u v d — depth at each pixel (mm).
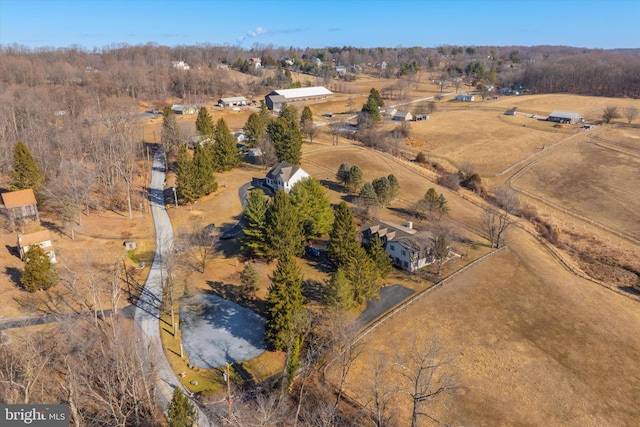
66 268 60562
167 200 91250
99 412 38719
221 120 106438
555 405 44969
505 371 49188
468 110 192250
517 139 149500
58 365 43562
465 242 78938
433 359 46375
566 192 111500
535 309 60688
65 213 72125
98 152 95625
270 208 67062
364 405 43688
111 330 50406
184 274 64938
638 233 91250
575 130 155625
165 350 50062
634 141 142125
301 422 40625
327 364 48406
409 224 78625
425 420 42375
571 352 52719
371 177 106938
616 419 43594
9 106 113125
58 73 189375
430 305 60344
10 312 53812
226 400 43062
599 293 66562
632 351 53469
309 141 137875
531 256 75625
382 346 52031
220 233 77625
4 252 66438
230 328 54906
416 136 154625
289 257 50094
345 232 64812
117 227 78312
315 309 56906
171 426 34906
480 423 42406
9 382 35719
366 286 57656
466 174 116312
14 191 74938
